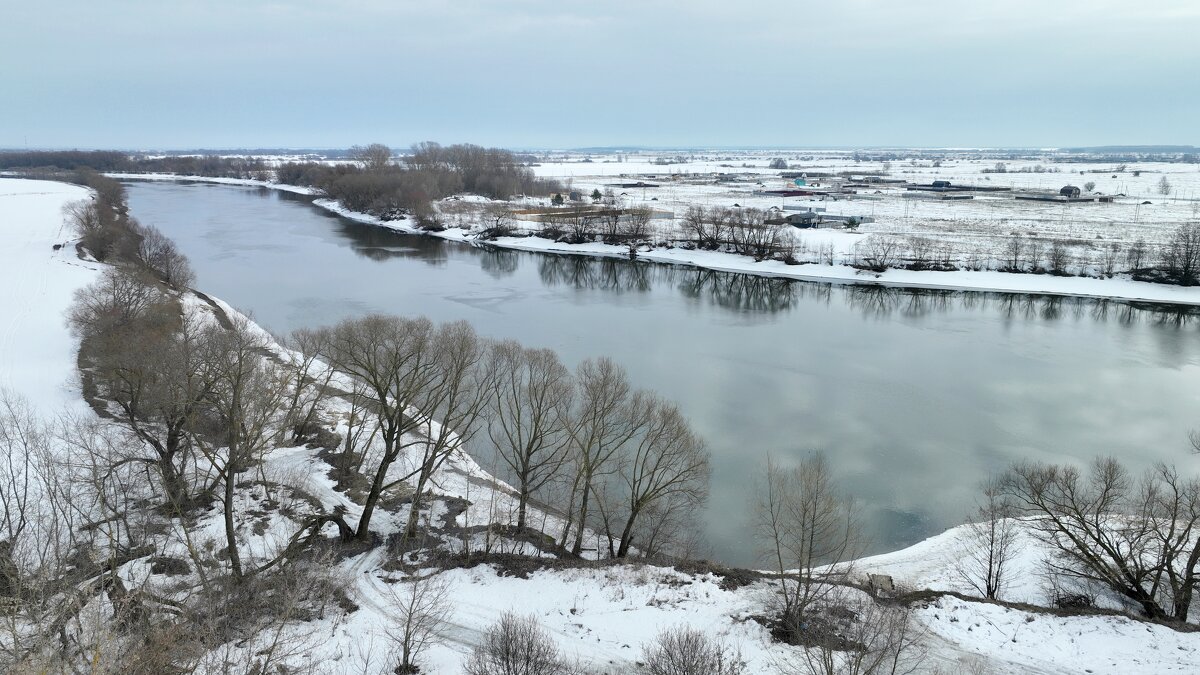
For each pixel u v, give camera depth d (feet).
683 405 205.87
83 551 111.65
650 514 142.20
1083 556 121.49
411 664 93.76
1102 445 183.21
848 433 189.16
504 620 96.02
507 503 149.69
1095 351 260.62
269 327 269.23
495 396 173.37
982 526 140.77
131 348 153.69
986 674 93.66
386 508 145.79
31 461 135.74
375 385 133.18
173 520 129.49
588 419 137.49
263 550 124.57
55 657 73.00
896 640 97.35
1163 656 97.66
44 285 287.69
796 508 121.29
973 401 212.02
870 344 267.39
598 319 297.53
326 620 104.63
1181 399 213.66
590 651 98.68
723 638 101.55
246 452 121.39
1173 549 115.14
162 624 86.99
